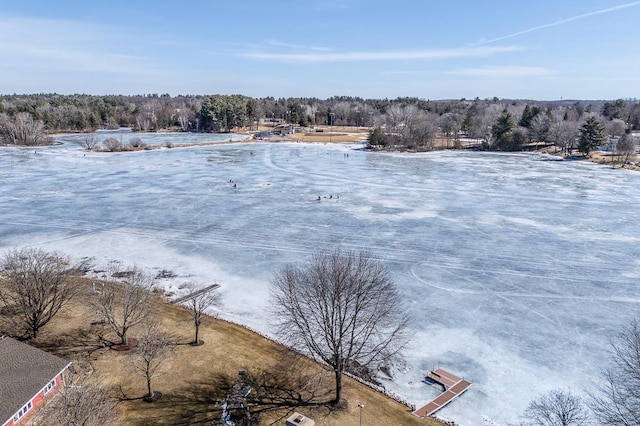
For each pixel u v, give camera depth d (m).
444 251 47.31
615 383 25.83
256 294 37.12
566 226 56.69
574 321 33.25
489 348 29.80
